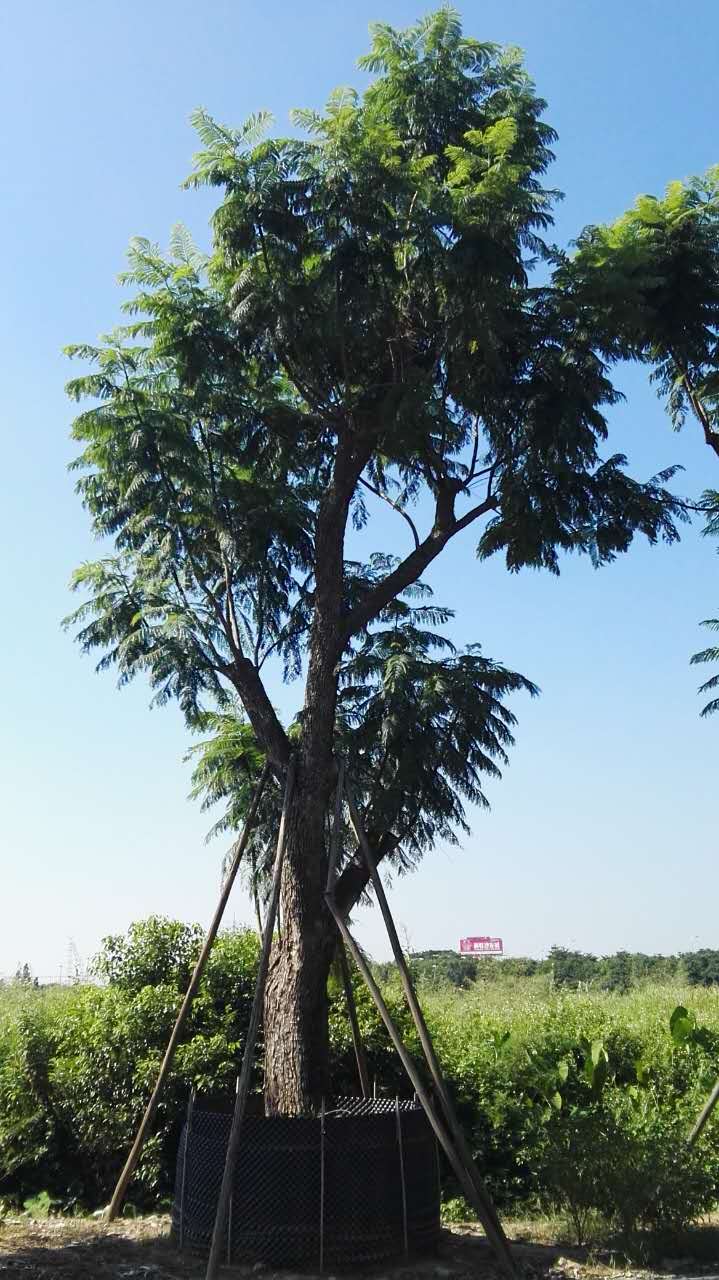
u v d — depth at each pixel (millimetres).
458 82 12000
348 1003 11469
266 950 9742
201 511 12547
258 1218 8750
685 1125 11844
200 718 13539
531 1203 11250
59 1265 8531
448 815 12484
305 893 10836
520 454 12164
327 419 12008
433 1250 9297
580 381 11547
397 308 11805
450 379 12156
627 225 12484
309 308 11000
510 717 12688
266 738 11680
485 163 11039
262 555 12656
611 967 29656
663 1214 9281
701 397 14336
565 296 11742
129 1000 12586
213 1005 12695
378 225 10930
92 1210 11625
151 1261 8867
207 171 11062
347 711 13297
